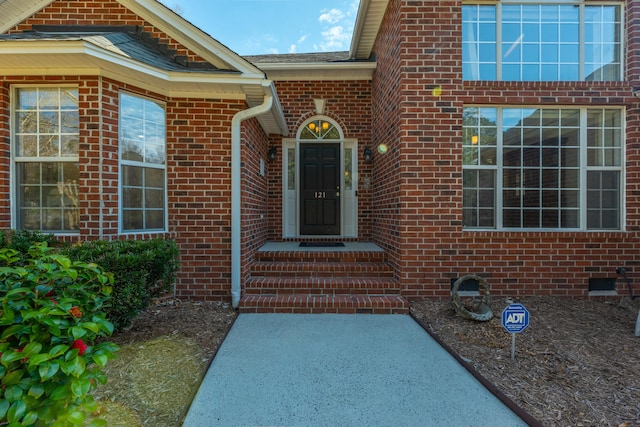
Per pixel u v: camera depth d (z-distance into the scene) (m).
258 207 5.70
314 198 6.84
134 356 2.94
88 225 3.73
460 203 4.49
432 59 4.47
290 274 4.88
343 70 6.43
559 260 4.53
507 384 2.50
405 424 2.14
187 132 4.46
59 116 3.88
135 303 3.16
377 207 6.08
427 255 4.48
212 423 2.14
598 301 4.41
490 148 4.62
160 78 4.00
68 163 3.92
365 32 5.98
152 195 4.33
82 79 3.73
